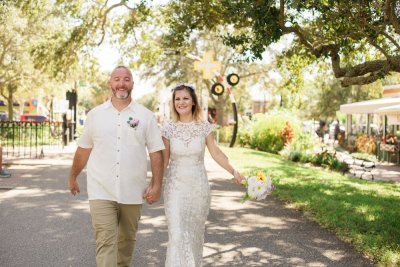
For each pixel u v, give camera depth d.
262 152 24.94
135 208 4.50
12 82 35.91
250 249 6.07
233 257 5.72
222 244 6.32
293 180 12.66
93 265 5.27
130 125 4.39
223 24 13.63
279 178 12.90
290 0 9.16
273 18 9.45
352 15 9.00
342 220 7.54
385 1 8.64
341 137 33.19
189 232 4.58
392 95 22.67
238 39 10.97
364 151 25.31
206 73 24.91
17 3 17.42
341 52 11.70
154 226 7.33
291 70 16.52
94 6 18.59
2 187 10.80
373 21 9.91
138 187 4.45
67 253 5.71
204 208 4.68
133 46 18.92
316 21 10.88
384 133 23.45
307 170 15.56
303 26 13.00
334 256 5.76
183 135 4.63
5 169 13.73
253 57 10.56
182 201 4.55
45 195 9.90
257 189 4.70
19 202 9.09
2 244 6.09
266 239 6.59
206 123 4.75
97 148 4.39
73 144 26.84
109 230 4.25
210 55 24.83
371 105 22.05
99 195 4.32
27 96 45.41
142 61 19.22
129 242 4.62
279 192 10.52
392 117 19.72
